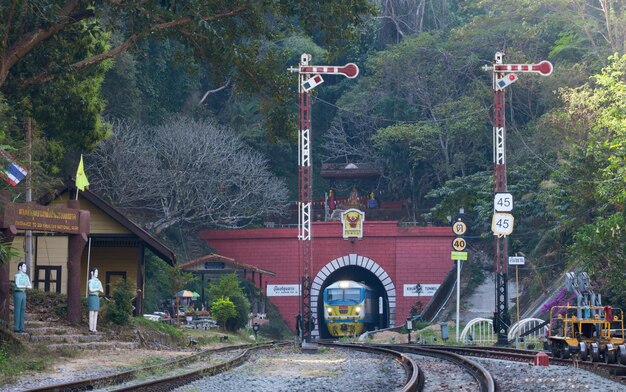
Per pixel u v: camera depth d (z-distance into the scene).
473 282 70.62
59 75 30.78
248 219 82.69
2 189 25.84
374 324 74.31
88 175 67.06
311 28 32.00
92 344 26.31
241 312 51.69
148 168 67.50
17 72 30.59
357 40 33.06
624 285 35.81
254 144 90.06
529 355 26.00
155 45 83.94
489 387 15.97
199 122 76.25
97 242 41.78
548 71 39.59
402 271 73.12
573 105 54.31
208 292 52.62
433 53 86.44
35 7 27.33
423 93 87.25
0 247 23.23
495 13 96.50
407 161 87.19
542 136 60.94
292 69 35.62
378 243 74.00
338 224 74.25
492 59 85.31
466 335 43.59
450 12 101.75
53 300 30.86
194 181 71.06
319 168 95.81
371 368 23.05
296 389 17.11
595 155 44.28
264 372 21.70
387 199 89.12
